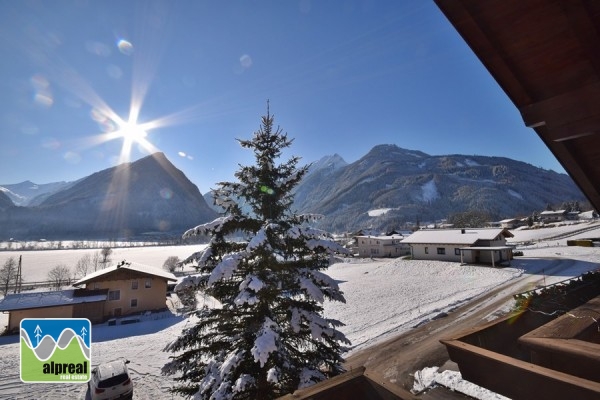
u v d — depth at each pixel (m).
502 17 1.79
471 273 31.25
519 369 2.66
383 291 28.44
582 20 1.62
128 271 31.95
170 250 143.25
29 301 27.80
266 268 6.83
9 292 44.47
